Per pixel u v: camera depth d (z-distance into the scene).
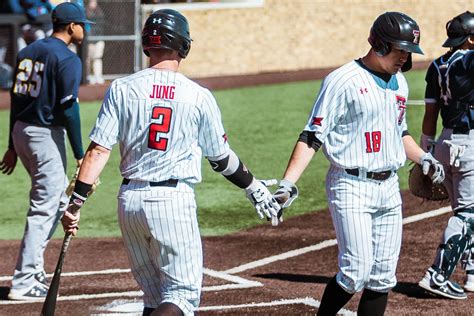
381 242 18.86
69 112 22.97
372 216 18.81
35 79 23.12
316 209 33.84
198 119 16.73
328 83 18.36
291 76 70.69
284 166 41.16
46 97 23.12
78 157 23.45
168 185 16.58
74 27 23.59
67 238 17.20
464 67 22.09
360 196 18.42
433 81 22.83
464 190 22.72
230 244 29.23
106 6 63.75
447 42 22.62
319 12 76.31
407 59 18.61
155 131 16.45
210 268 26.48
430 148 23.23
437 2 82.00
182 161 16.67
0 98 56.12
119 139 16.89
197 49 70.25
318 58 77.00
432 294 23.09
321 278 25.31
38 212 23.73
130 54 65.25
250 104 58.62
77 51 61.41
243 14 72.12
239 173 17.25
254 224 31.88
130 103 16.55
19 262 23.80
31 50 23.36
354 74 18.30
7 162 24.73
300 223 31.88
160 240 16.58
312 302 23.02
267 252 28.23
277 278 25.39
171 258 16.70
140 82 16.62
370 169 18.41
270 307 22.69
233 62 72.19
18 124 23.61
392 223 18.86
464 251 22.88
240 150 44.56
